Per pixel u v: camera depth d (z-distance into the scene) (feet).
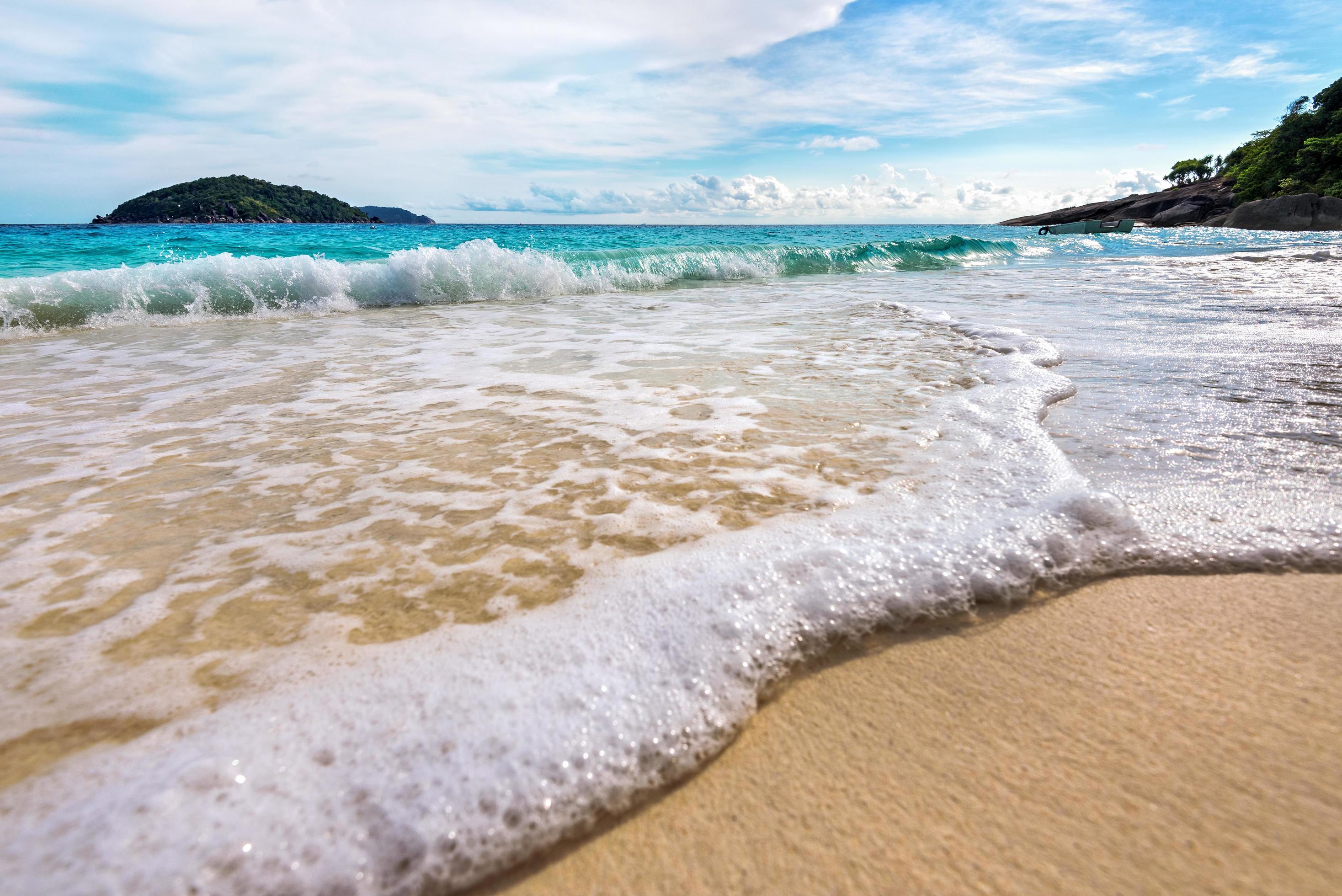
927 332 15.02
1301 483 6.66
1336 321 15.72
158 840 2.89
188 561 5.34
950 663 4.36
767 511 6.11
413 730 3.51
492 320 18.56
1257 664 4.25
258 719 3.58
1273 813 3.16
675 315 18.92
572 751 3.49
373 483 6.91
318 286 21.68
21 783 3.14
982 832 3.13
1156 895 2.78
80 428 8.73
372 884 2.85
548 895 2.89
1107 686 4.10
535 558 5.32
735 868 3.00
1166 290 22.66
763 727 3.84
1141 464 7.16
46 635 4.34
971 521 5.85
